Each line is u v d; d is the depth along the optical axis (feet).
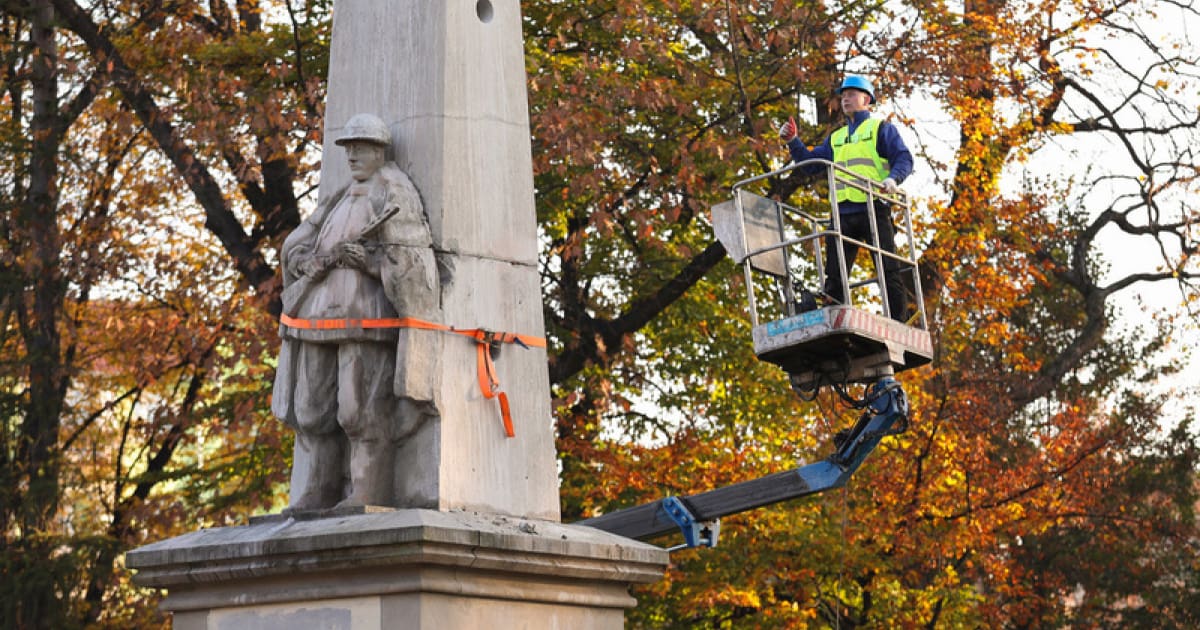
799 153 48.65
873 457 92.48
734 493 49.85
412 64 34.24
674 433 96.73
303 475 32.96
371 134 33.12
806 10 88.99
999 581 110.73
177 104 87.30
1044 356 150.71
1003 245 106.73
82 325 101.76
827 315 43.24
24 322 97.19
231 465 93.61
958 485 95.81
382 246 32.55
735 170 87.15
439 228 33.22
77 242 96.22
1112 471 122.72
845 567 89.76
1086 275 139.54
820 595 90.84
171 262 95.25
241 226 92.17
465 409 32.73
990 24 94.73
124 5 90.53
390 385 32.42
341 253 32.48
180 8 92.22
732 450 93.71
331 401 32.78
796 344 43.91
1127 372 158.92
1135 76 116.37
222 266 94.27
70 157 93.81
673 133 87.61
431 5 34.32
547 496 34.17
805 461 94.17
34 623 90.68
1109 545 137.80
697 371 97.14
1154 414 141.59
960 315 100.27
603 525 50.96
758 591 89.97
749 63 87.81
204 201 91.15
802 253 93.76
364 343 32.45
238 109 83.10
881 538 91.50
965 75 93.04
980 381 102.32
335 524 30.32
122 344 98.12
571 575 32.04
